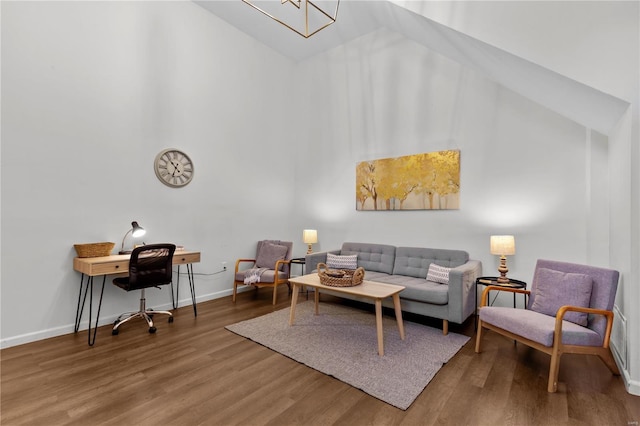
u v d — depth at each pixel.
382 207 4.54
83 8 3.20
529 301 2.78
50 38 2.97
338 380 2.20
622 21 1.95
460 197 3.92
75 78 3.13
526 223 3.49
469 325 3.36
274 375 2.26
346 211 4.99
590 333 2.14
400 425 1.73
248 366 2.39
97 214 3.28
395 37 4.49
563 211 3.28
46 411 1.83
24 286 2.82
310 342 2.83
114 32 3.42
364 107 4.80
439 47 3.28
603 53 2.00
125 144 3.50
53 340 2.88
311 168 5.45
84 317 3.17
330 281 3.00
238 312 3.75
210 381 2.18
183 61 4.05
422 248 4.01
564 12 2.10
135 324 3.33
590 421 1.76
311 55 5.47
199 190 4.23
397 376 2.23
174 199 3.96
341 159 5.06
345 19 4.42
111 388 2.08
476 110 3.82
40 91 2.91
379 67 4.64
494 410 1.86
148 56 3.70
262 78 5.11
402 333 2.92
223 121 4.53
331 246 5.17
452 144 3.99
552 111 3.35
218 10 4.34
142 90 3.65
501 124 3.65
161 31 3.83
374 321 3.43
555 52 2.12
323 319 3.49
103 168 3.32
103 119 3.33
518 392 2.06
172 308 3.91
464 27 2.45
